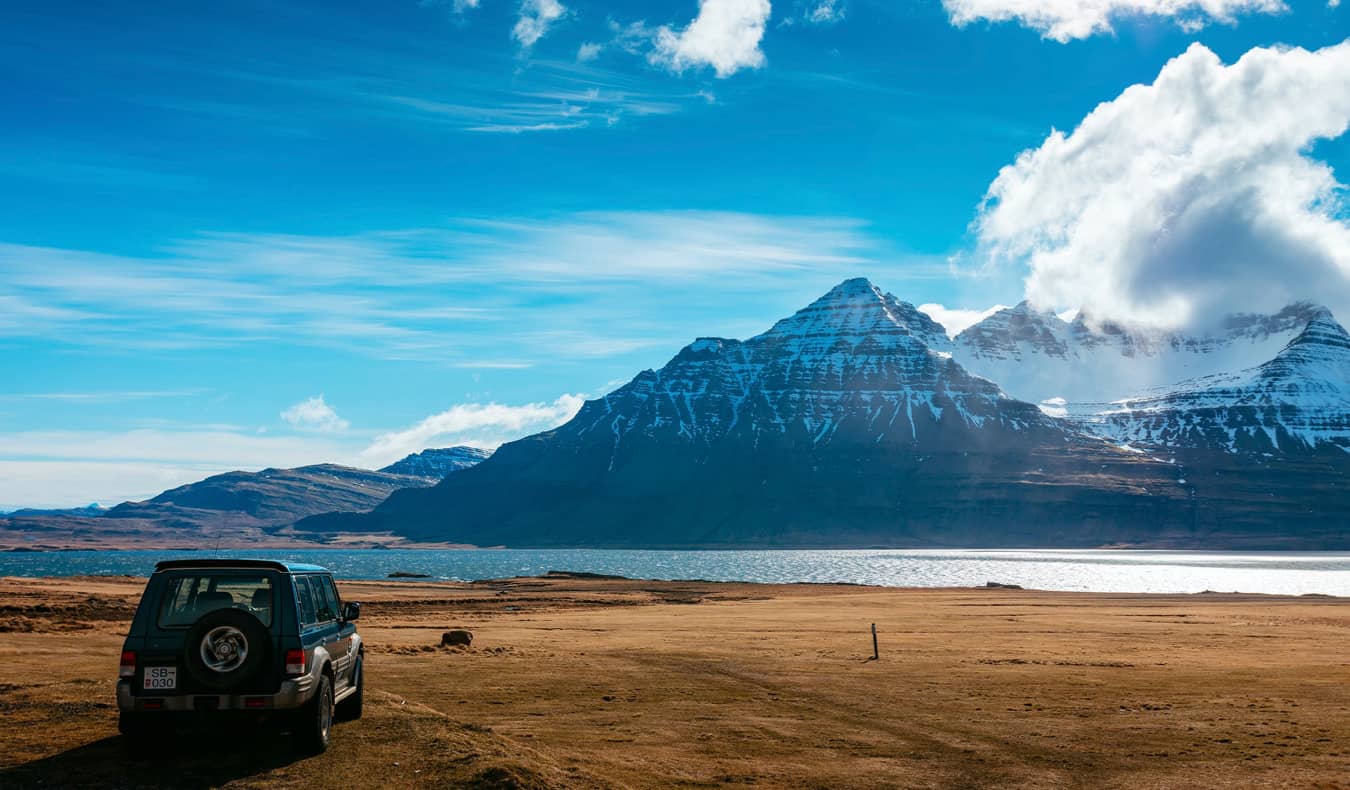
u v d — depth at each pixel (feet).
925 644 169.99
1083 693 109.40
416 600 329.11
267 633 56.03
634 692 103.86
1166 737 84.23
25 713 70.23
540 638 173.99
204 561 59.21
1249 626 225.35
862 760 73.97
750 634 189.88
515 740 71.67
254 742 62.13
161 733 56.85
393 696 80.23
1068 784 67.82
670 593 430.61
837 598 380.78
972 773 70.59
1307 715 95.61
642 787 61.98
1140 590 633.61
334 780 53.98
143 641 55.98
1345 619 256.93
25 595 224.94
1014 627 216.54
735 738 80.74
